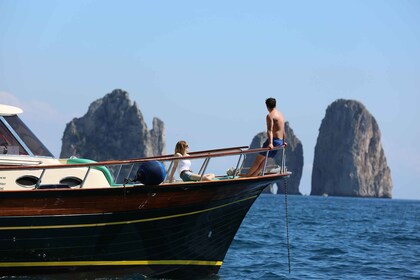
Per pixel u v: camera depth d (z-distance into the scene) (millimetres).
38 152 53219
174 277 52156
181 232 50594
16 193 46906
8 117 53094
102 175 50344
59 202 47375
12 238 47812
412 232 120625
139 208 48656
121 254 49562
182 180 52250
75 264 48938
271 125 50812
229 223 53062
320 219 166125
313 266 67438
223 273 60844
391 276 61719
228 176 55469
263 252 78125
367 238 102562
